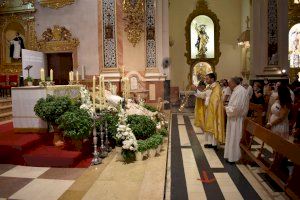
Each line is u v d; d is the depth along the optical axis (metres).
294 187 4.14
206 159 7.16
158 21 15.09
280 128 6.05
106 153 7.13
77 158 6.65
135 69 15.16
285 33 15.32
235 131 6.71
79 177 5.77
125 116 7.39
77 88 9.55
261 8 15.30
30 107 7.79
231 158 6.75
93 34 15.05
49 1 15.09
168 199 4.94
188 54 19.88
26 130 7.87
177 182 5.70
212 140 8.10
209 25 19.80
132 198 4.77
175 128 11.27
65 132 6.61
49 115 6.99
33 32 15.37
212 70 19.80
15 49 15.54
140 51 15.11
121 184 5.36
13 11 15.39
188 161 7.02
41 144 7.49
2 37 15.68
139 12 14.98
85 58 15.12
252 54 15.59
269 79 15.12
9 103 11.32
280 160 5.06
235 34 19.72
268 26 15.38
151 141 7.04
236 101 6.53
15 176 6.01
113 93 10.74
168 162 6.98
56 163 6.54
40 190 5.29
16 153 6.74
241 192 5.16
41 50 15.36
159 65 15.16
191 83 19.89
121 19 15.06
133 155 6.69
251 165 6.58
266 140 5.19
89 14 15.02
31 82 9.66
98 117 6.65
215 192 5.19
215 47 19.72
